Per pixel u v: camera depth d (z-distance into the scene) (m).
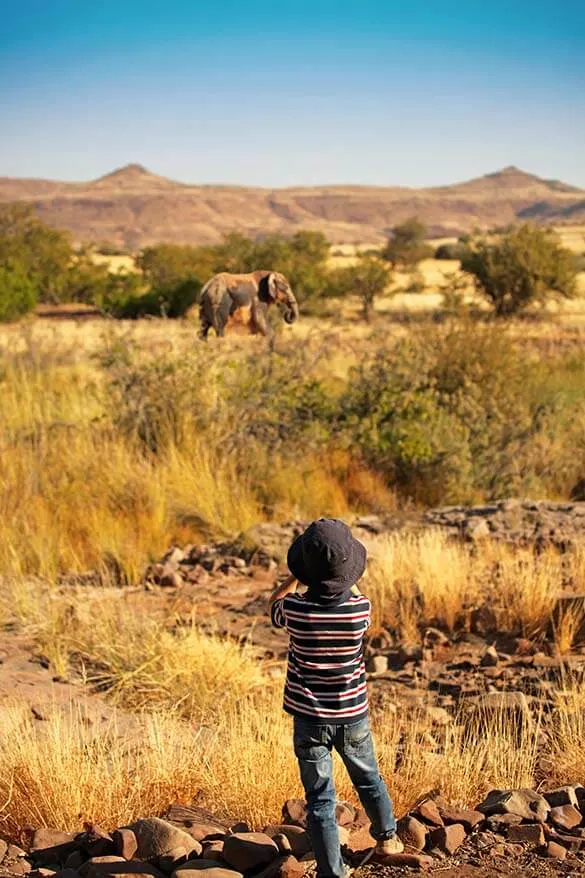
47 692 6.02
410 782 4.58
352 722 3.55
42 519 9.81
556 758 5.01
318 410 13.05
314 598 3.54
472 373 14.73
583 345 24.53
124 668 6.41
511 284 49.97
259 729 5.04
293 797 4.51
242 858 3.70
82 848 3.90
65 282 65.06
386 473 12.49
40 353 15.68
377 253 128.62
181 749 4.76
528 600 7.27
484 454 12.73
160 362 12.60
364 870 3.72
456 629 7.39
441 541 8.96
